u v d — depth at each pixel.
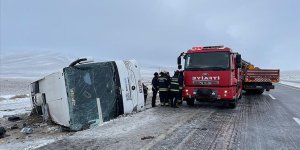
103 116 14.23
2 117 17.44
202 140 8.52
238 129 10.30
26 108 21.11
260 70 24.80
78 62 14.09
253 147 7.89
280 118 13.00
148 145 7.84
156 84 17.34
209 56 15.95
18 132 13.55
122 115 14.42
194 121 11.80
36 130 14.06
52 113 15.30
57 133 13.11
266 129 10.41
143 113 14.10
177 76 16.44
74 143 8.17
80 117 13.41
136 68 15.83
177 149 7.51
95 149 7.52
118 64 15.05
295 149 7.80
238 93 19.20
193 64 16.20
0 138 12.46
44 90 16.22
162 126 10.62
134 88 15.52
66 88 13.33
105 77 14.50
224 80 15.54
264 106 17.64
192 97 16.20
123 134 9.27
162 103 17.91
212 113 14.34
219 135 9.24
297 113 14.65
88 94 13.80
